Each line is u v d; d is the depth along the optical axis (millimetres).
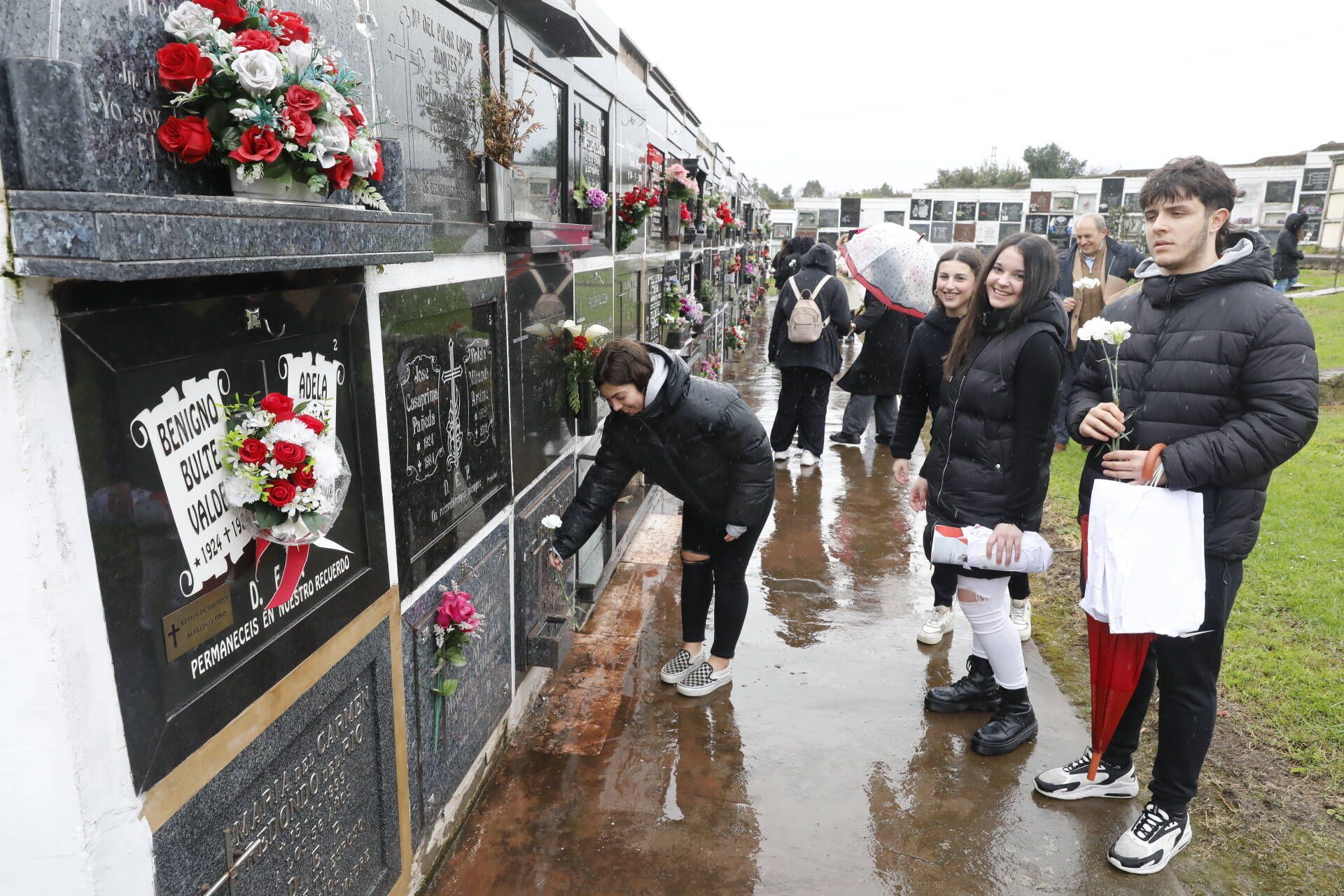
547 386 3469
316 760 1751
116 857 1194
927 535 2904
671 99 7340
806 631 3969
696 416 2918
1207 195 2205
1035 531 2785
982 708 3287
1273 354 2113
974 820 2648
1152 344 2352
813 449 6617
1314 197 30109
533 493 3305
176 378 1290
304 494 1422
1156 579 2213
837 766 2926
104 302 1137
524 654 3150
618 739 3092
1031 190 35031
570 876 2396
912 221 36938
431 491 2328
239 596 1461
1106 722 2490
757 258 23266
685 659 3502
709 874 2402
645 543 5156
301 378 1640
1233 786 2707
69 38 1081
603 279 4363
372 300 1937
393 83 2068
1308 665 3305
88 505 1123
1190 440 2203
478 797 2744
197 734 1352
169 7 1285
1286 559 4270
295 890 1683
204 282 1340
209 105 1278
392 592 2066
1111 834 2586
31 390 1031
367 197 1688
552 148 3539
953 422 2816
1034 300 2633
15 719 1101
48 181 1001
